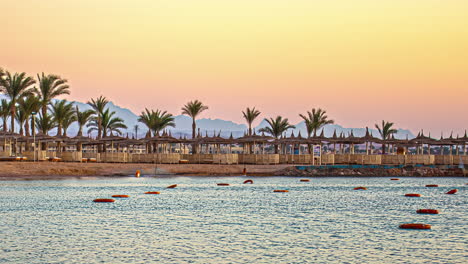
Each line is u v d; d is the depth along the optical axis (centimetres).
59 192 4916
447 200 4722
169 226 3028
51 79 8300
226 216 3475
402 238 2689
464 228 3027
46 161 7619
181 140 8338
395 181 7231
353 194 5200
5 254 2252
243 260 2184
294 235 2753
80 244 2473
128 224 3088
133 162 8125
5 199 4272
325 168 8056
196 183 6312
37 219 3238
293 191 5450
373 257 2258
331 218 3416
